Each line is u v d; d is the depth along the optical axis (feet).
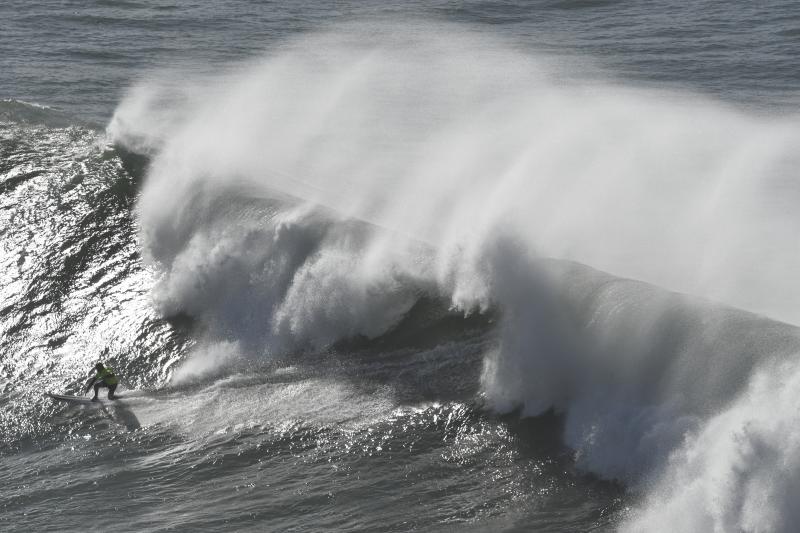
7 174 299.79
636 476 149.07
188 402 196.03
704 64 488.85
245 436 179.42
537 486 153.69
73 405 198.49
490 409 175.01
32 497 163.73
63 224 273.95
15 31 558.97
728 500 134.21
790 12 615.57
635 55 515.09
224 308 228.84
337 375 197.67
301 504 155.94
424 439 171.12
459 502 152.46
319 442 174.60
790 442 130.93
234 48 536.83
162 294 240.32
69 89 436.35
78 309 239.09
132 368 214.69
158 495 162.40
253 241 232.73
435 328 198.90
